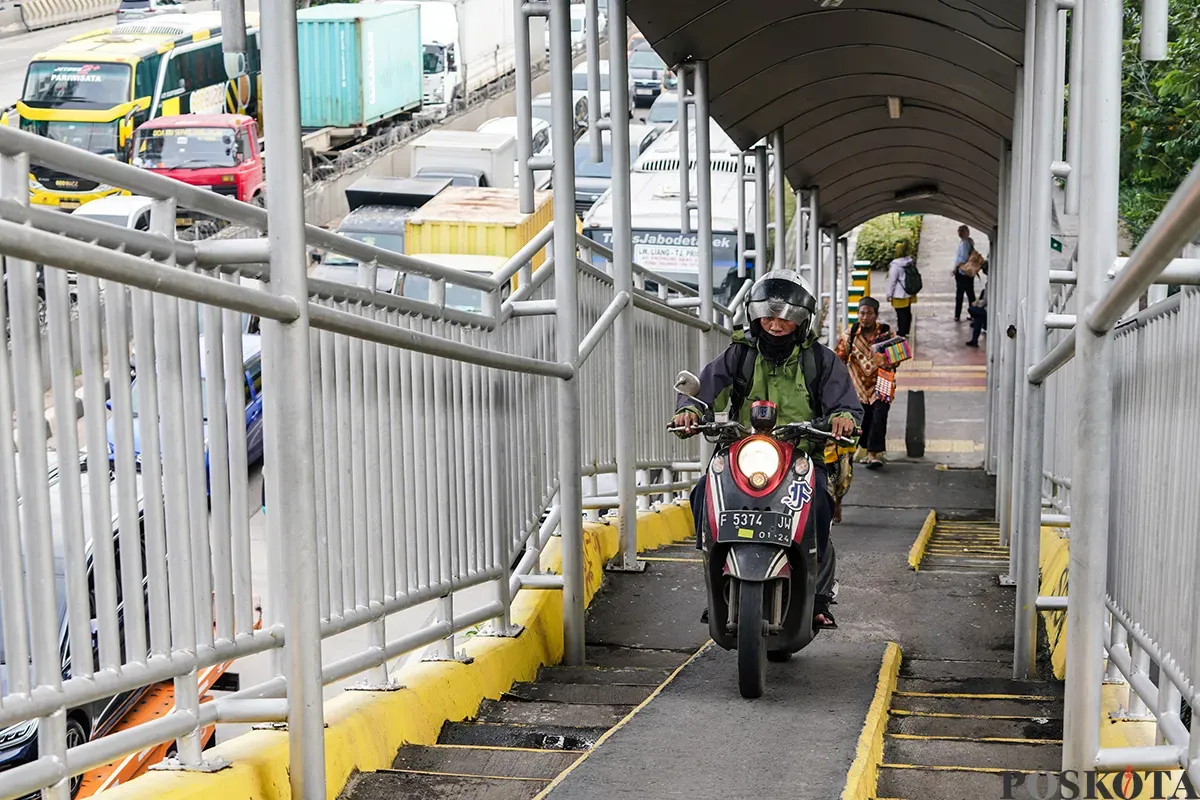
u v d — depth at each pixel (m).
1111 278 5.13
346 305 6.11
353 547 6.14
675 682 7.74
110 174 4.36
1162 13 5.67
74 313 5.13
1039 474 8.45
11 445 4.09
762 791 5.68
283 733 5.62
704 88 15.70
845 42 16.22
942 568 12.76
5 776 4.13
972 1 13.57
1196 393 4.69
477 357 7.27
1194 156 19.55
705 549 7.36
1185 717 6.04
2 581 4.09
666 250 30.48
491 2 52.34
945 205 28.12
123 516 4.62
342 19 43.09
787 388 7.70
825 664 8.20
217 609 5.15
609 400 11.48
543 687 8.19
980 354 35.19
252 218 5.24
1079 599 5.27
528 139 10.38
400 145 45.66
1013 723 7.29
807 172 23.92
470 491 7.68
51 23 60.88
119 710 10.48
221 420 5.17
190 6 58.19
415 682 6.97
